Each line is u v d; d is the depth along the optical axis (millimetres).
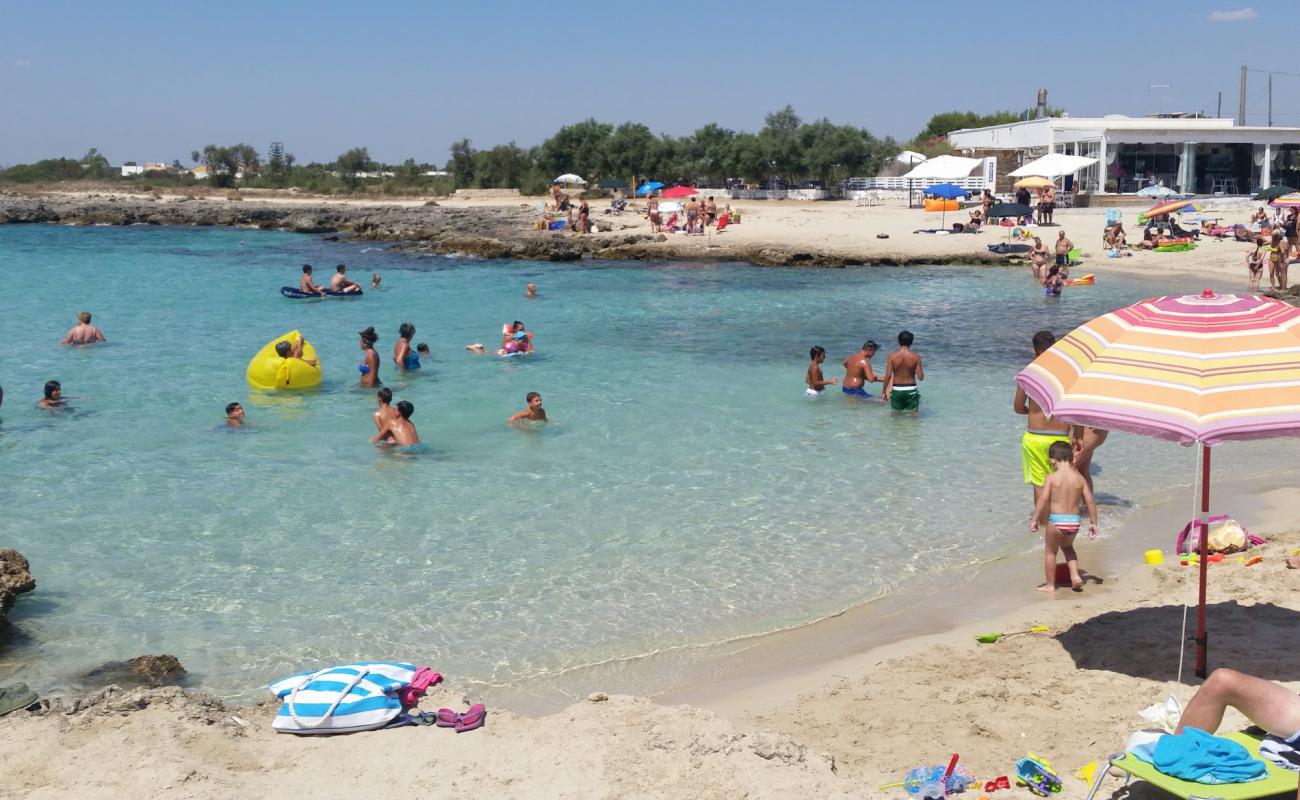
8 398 17812
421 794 6066
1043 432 11203
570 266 41031
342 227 62344
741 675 8359
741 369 20562
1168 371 6539
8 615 9414
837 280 35438
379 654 8719
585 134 90938
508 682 8250
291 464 14070
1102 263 36500
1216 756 5625
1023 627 9047
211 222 70875
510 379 19547
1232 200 51562
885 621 9352
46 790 6055
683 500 12625
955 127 105938
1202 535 7586
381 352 22172
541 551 10992
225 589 10016
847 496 12789
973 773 6531
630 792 6062
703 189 84000
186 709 7102
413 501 12562
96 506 12359
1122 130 57219
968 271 37406
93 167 122188
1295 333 6504
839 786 6188
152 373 19906
